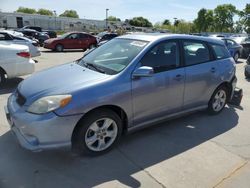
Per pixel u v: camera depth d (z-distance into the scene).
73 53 19.86
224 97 5.64
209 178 3.46
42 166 3.53
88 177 3.35
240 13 71.56
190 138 4.52
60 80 3.79
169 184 3.30
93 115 3.62
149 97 4.14
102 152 3.85
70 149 3.55
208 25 75.25
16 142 4.08
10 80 8.00
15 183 3.18
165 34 4.73
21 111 3.48
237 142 4.47
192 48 4.87
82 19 68.50
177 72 4.49
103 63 4.28
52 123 3.30
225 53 5.56
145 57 4.15
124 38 4.80
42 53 19.19
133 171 3.52
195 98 4.94
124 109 3.88
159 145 4.23
